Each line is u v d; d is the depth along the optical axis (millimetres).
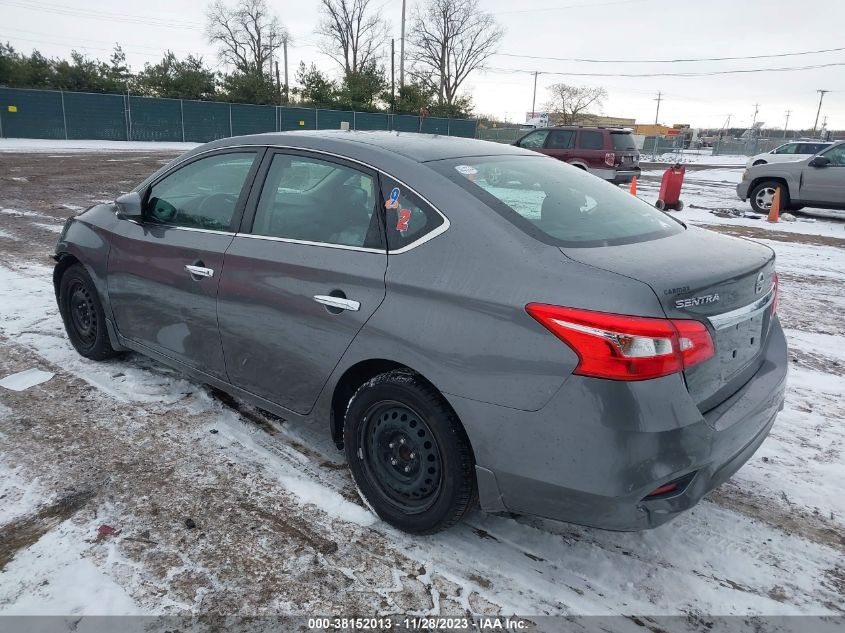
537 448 2283
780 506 3080
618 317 2127
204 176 3643
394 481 2791
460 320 2426
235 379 3420
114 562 2566
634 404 2131
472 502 2611
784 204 13648
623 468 2156
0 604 2330
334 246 2898
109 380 4234
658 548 2760
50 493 3006
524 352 2277
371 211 2842
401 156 2902
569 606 2416
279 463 3322
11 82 39156
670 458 2174
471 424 2416
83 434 3549
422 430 2643
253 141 3455
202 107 39812
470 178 2795
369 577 2541
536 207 2713
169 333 3752
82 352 4555
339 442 3100
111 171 18594
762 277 2641
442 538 2787
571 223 2684
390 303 2631
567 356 2195
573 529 2873
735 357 2529
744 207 14805
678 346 2160
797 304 6633
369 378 2947
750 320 2633
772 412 2746
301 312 2945
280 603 2393
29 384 4141
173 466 3262
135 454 3363
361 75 50906
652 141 56344
